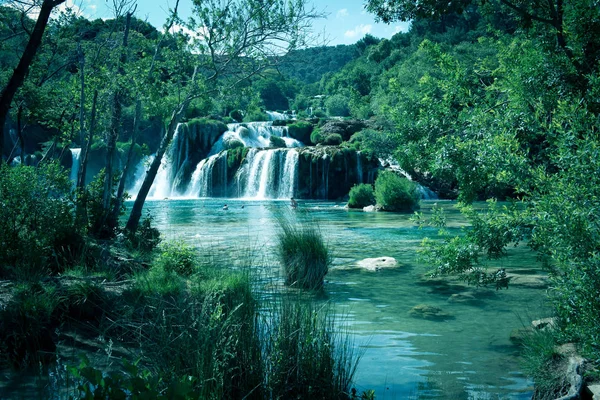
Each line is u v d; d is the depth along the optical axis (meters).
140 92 12.70
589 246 4.45
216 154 50.91
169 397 2.35
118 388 2.36
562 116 5.37
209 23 13.10
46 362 5.43
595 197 4.47
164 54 13.45
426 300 8.84
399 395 4.71
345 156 46.44
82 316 6.66
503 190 5.98
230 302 5.40
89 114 14.08
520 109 6.44
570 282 4.68
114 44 14.26
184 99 13.50
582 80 6.65
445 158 6.08
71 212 10.34
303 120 61.38
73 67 18.77
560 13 7.30
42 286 6.80
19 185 8.92
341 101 93.62
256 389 4.18
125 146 46.88
